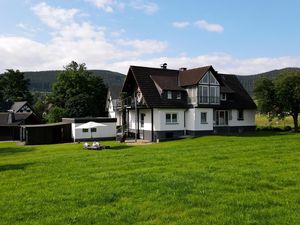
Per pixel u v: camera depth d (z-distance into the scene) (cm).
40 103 10769
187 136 4372
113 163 1834
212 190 1188
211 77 4606
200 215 957
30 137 4388
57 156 2319
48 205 1084
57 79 7794
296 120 4781
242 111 5203
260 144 2516
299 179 1315
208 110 4588
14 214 1009
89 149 2950
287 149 2173
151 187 1248
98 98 8006
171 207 1027
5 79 10688
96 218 954
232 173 1448
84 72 7919
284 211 966
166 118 4406
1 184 1421
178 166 1659
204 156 1956
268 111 4850
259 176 1379
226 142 2819
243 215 943
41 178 1509
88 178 1454
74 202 1105
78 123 4475
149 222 914
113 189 1239
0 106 8538
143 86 4409
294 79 4559
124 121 5106
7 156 2772
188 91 4578
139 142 4078
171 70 4922
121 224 909
